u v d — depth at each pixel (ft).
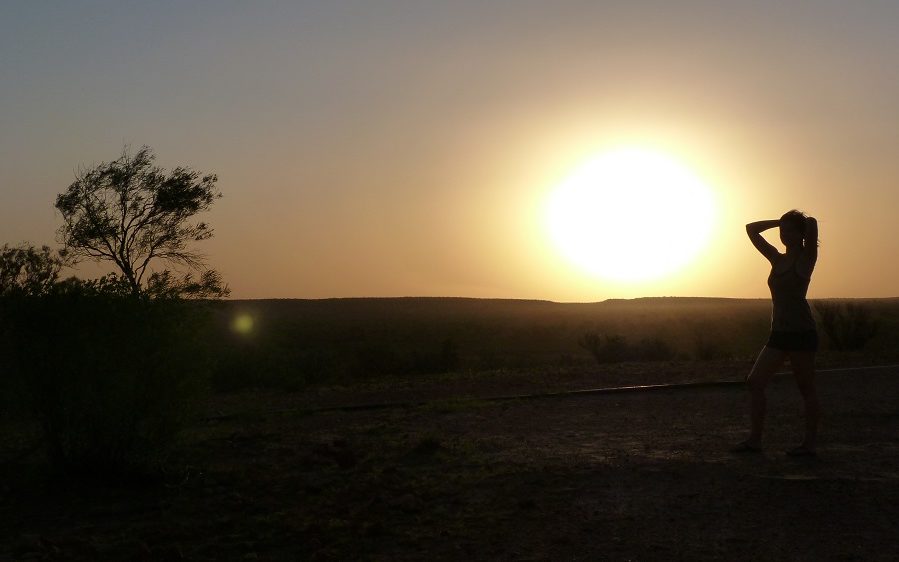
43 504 26.11
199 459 32.86
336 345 176.14
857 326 82.17
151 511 25.21
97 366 27.48
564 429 36.52
